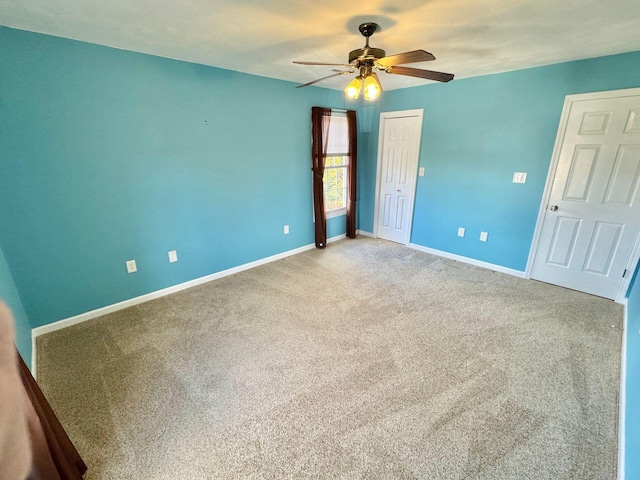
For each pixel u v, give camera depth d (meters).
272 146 3.55
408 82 3.58
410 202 4.23
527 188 3.15
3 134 1.98
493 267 3.58
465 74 3.18
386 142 4.32
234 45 2.26
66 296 2.42
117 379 1.88
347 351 2.14
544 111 2.89
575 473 1.32
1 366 0.49
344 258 3.98
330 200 4.50
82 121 2.25
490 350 2.14
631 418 1.36
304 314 2.63
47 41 2.02
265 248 3.80
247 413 1.64
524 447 1.44
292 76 3.29
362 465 1.36
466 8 1.66
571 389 1.78
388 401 1.71
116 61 2.32
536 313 2.62
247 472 1.33
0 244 2.04
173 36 2.07
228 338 2.29
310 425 1.56
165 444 1.46
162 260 2.92
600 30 1.97
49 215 2.24
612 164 2.64
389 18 1.79
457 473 1.32
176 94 2.68
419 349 2.16
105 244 2.54
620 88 2.48
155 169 2.70
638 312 1.94
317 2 1.58
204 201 3.10
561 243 3.04
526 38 2.12
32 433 0.80
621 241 2.71
